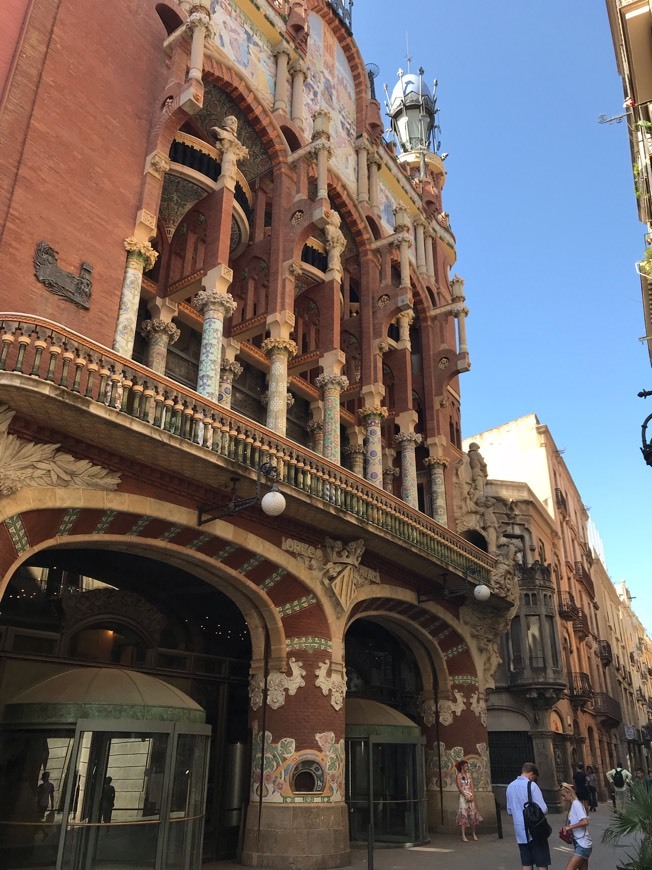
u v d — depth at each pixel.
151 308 14.86
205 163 15.51
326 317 17.05
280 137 17.30
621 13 12.09
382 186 23.14
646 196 12.89
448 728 18.28
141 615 12.98
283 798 12.25
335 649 13.50
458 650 18.95
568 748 32.03
